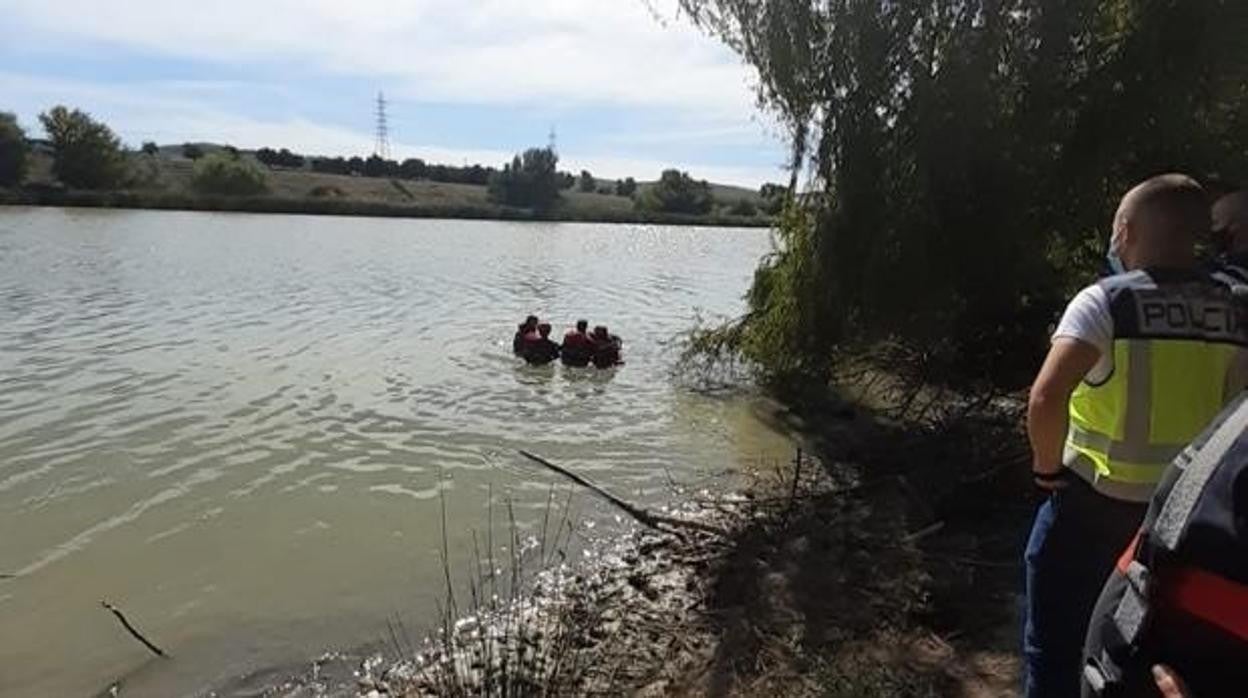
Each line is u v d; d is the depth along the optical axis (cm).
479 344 1875
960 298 1130
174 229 5231
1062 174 1053
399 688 581
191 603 711
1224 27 967
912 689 519
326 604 710
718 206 11831
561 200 11394
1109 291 327
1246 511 184
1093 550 335
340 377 1511
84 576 753
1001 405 1145
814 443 1192
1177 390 317
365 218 8381
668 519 866
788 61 1134
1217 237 375
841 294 1188
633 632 639
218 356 1633
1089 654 233
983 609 630
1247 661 185
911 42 1109
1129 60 1007
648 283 3362
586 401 1416
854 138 1138
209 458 1061
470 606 706
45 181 8062
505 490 987
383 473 1032
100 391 1348
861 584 675
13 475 982
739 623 634
